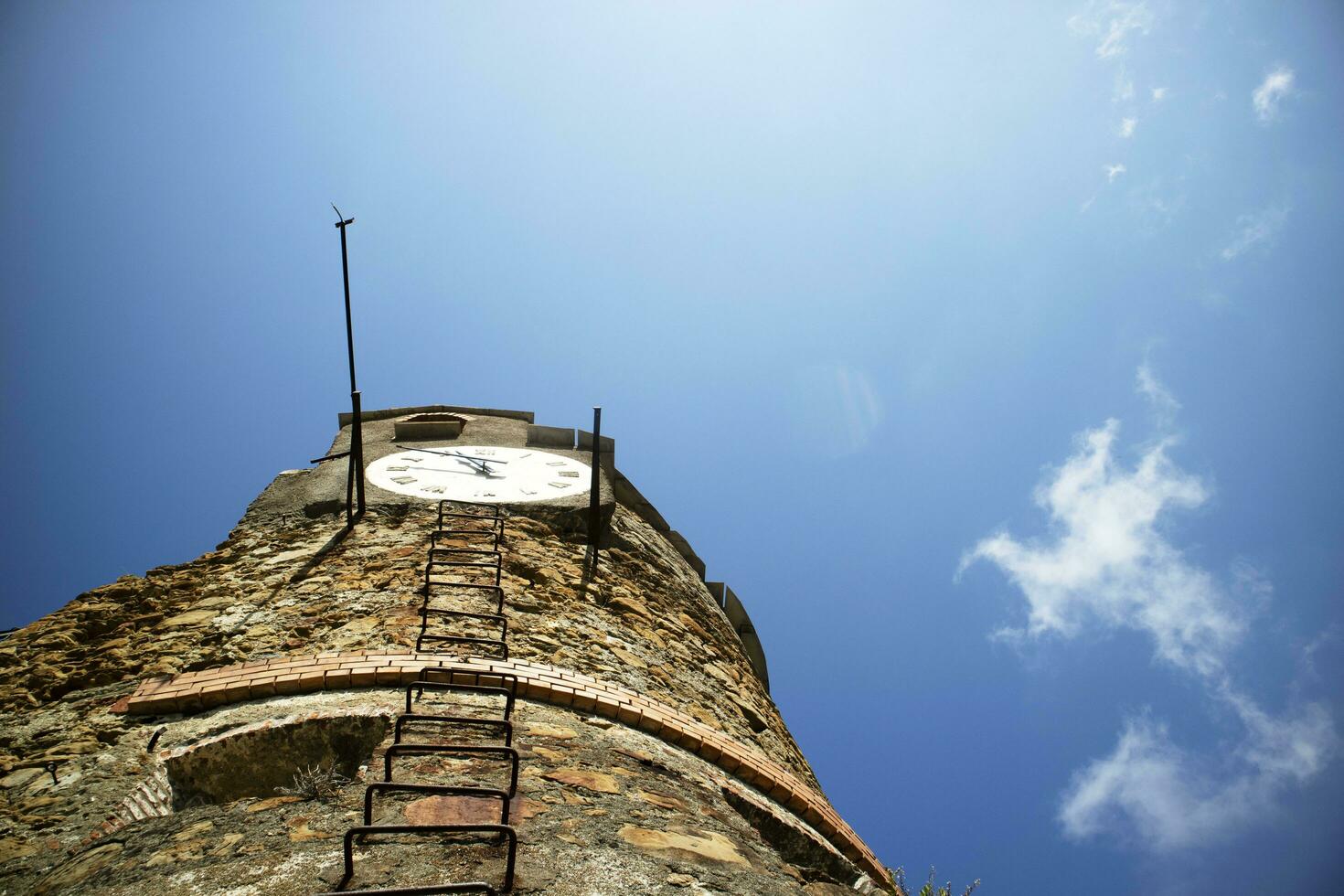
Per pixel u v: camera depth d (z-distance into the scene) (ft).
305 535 26.61
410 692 16.58
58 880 12.04
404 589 22.33
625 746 17.22
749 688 26.91
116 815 14.32
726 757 19.42
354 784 13.16
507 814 12.05
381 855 11.10
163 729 16.57
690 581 32.78
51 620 21.98
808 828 19.02
